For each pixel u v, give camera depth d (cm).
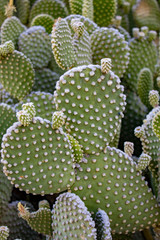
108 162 77
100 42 96
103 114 76
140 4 149
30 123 72
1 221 86
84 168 76
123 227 79
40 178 73
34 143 72
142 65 109
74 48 87
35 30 105
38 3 128
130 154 79
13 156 72
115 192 77
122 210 78
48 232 78
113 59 96
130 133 102
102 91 76
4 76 91
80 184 76
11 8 105
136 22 149
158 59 118
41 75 102
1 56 89
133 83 106
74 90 75
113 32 96
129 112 101
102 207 77
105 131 77
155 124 73
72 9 114
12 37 105
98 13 115
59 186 74
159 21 150
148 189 79
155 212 80
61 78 75
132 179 78
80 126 76
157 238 82
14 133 71
